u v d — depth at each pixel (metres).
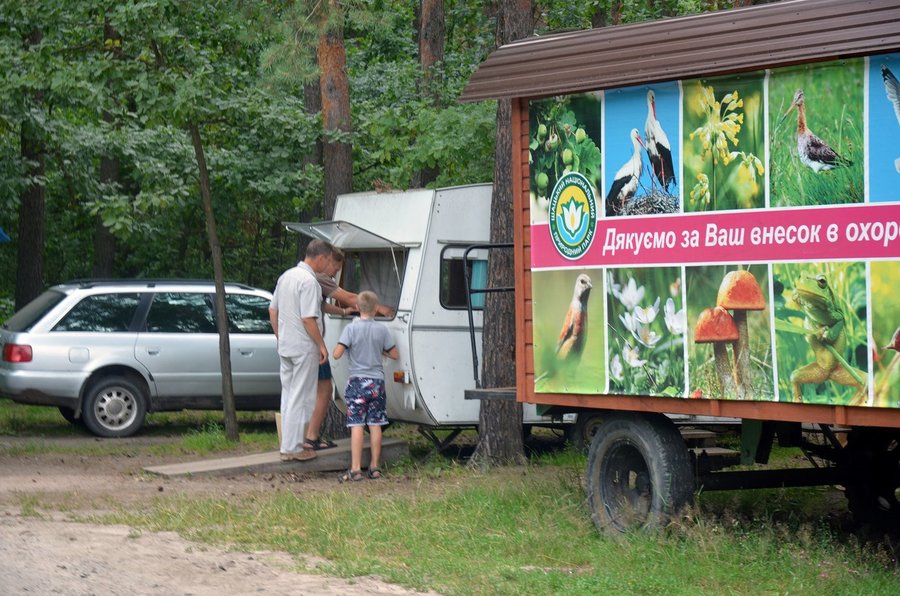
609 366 8.24
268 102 17.55
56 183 22.11
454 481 11.21
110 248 23.33
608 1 19.77
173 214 21.36
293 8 14.24
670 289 7.86
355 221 13.70
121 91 14.09
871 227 6.87
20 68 14.53
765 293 7.36
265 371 15.92
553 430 14.52
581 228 8.41
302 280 11.73
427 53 20.33
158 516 9.30
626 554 7.79
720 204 7.60
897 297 6.76
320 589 7.04
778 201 7.30
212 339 15.77
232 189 19.34
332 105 16.17
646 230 8.01
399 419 13.11
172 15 13.98
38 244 21.81
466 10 24.16
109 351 15.30
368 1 16.27
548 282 8.65
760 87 7.41
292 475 11.71
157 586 7.04
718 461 8.90
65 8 13.88
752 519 8.95
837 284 7.00
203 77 13.92
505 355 11.95
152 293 15.77
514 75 8.69
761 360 7.37
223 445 13.92
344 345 11.62
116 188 21.48
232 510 9.55
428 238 12.68
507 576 7.36
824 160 7.09
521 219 8.84
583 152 8.39
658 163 7.93
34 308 15.57
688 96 7.78
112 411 15.35
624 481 8.66
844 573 7.24
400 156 17.02
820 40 7.02
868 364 6.86
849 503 9.17
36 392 15.03
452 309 12.72
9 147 18.91
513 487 10.16
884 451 9.09
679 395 7.81
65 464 12.72
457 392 12.66
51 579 7.14
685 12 20.28
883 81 6.85
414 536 8.56
